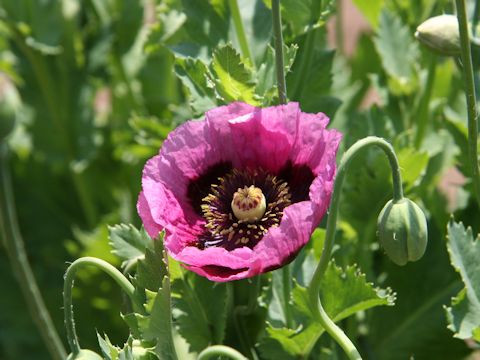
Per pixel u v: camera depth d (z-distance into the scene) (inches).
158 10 47.4
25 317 57.7
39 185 58.7
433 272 46.6
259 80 42.0
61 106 55.3
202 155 40.5
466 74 40.6
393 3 50.6
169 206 40.0
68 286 39.2
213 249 38.4
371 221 46.1
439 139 48.7
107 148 56.8
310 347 41.6
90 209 57.3
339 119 50.4
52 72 55.0
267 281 42.8
